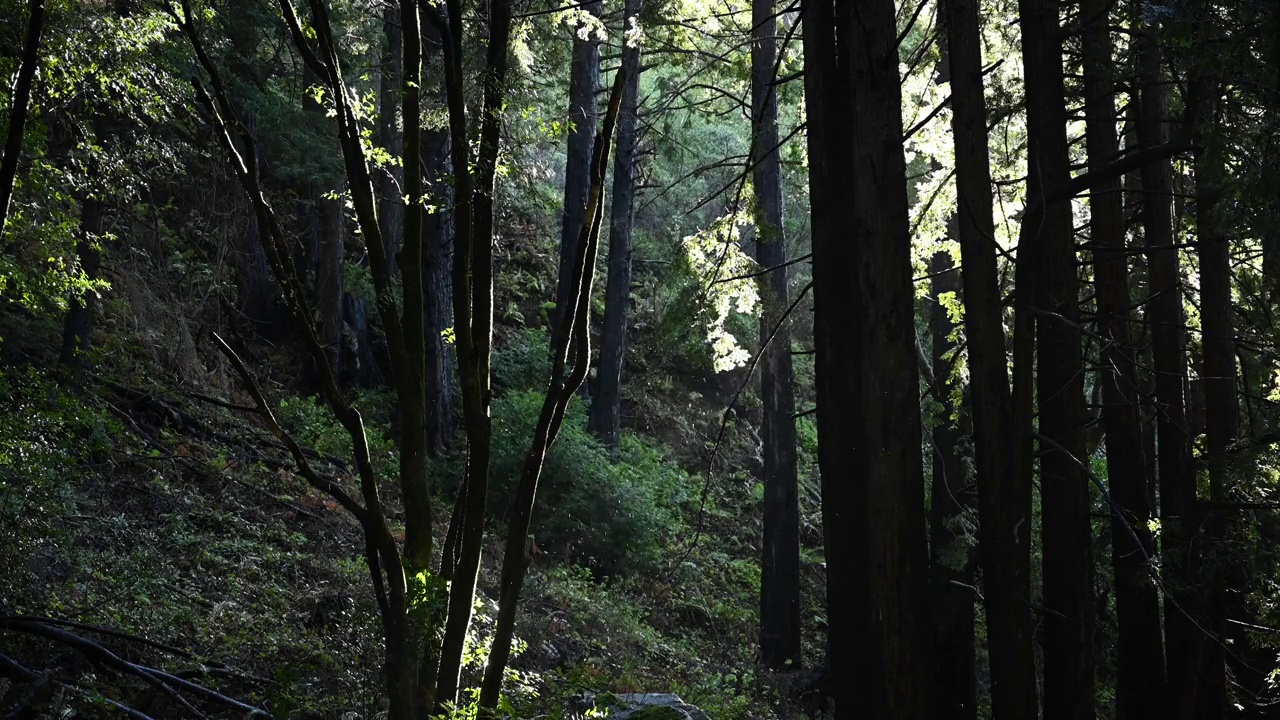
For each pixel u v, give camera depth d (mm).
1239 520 8703
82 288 9508
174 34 12070
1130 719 8648
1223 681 8594
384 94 15125
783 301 15453
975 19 6613
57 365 11164
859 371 6246
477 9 6488
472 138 5020
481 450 4789
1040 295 7625
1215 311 9125
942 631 10000
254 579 9820
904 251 6285
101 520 9133
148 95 9445
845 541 6203
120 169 9945
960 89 6566
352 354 18266
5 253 9352
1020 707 6297
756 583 18953
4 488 7266
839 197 6430
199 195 15742
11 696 5992
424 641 4695
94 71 8898
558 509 15727
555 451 15984
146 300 14055
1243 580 8992
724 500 21875
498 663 4891
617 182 20328
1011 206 10531
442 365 17469
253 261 17016
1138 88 8430
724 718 10500
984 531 6484
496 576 12633
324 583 10086
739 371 25062
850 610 6160
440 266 17625
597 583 15953
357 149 4980
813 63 6570
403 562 4855
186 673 7004
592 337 24484
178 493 10906
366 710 6562
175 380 13891
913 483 6156
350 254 20578
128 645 7352
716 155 25797
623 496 16391
